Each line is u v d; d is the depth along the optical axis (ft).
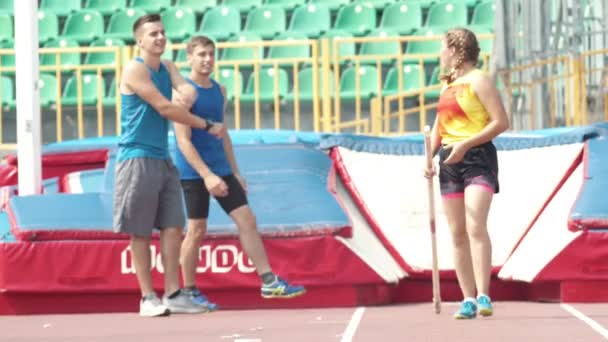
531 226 87.20
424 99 146.92
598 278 80.74
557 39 118.83
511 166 91.09
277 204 84.23
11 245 81.92
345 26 164.45
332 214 83.05
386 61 154.10
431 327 66.54
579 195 83.15
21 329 71.82
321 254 81.66
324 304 82.38
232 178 76.95
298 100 131.44
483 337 60.64
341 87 150.71
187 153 75.66
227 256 82.07
